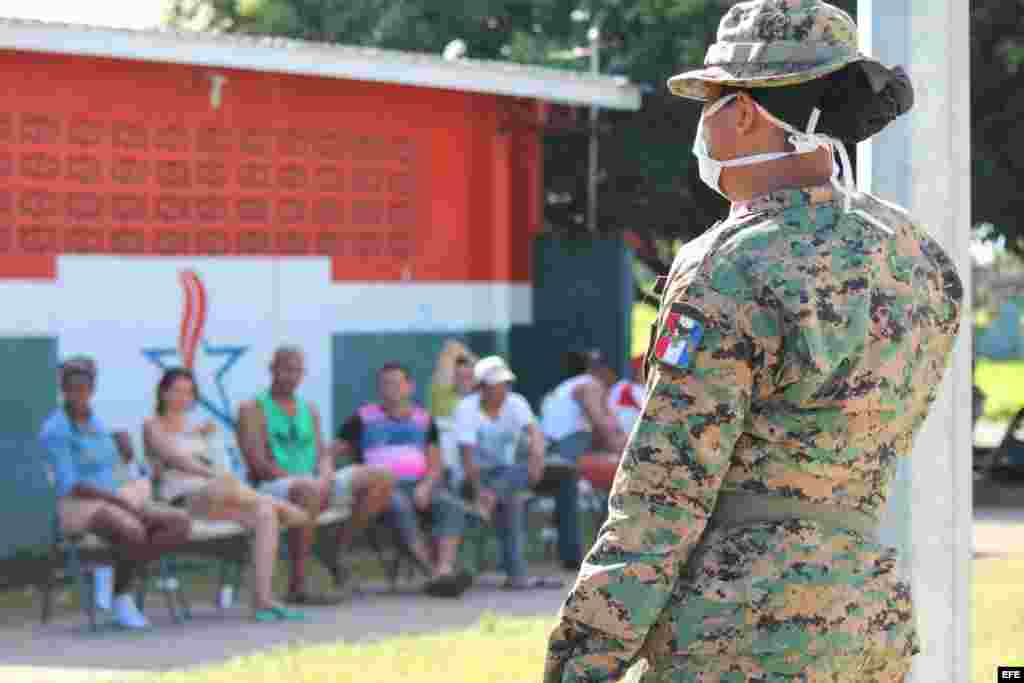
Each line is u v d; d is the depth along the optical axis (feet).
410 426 47.80
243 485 43.01
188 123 52.90
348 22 81.92
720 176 13.94
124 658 36.78
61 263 49.90
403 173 59.16
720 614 12.93
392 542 46.88
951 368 18.60
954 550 18.67
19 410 48.70
